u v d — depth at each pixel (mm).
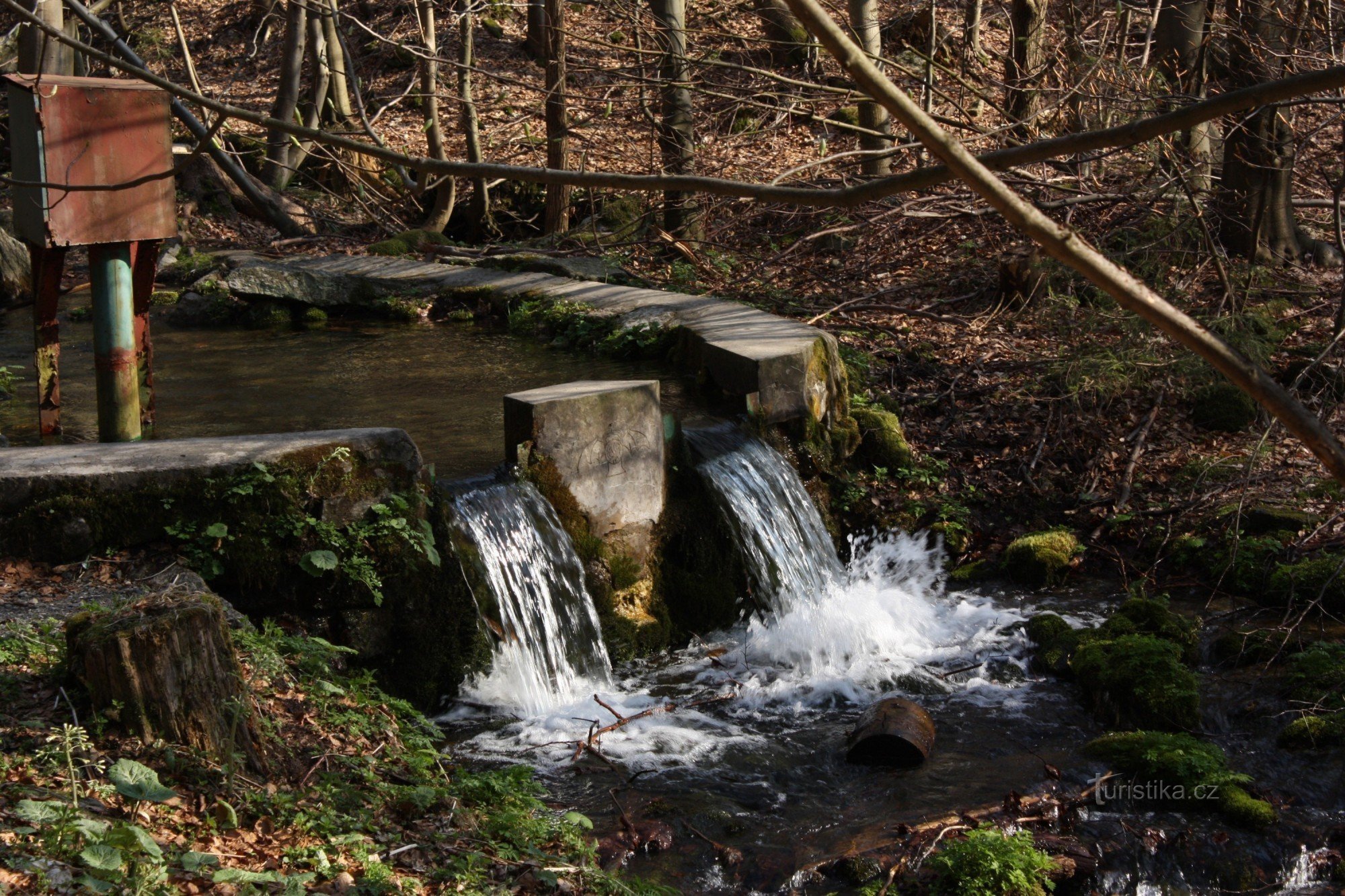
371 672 5980
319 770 4844
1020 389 10805
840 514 9234
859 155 11242
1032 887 5027
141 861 3787
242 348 10961
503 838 4875
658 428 7824
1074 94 11664
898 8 19344
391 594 6359
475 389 9281
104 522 5836
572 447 7410
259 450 6160
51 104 6305
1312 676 6914
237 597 6055
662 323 10445
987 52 17891
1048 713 6871
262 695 5133
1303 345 10883
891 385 10875
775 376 8828
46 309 7707
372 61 21406
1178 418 10273
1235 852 5473
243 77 21812
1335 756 6250
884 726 6266
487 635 6664
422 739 5520
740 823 5598
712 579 7980
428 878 4371
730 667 7469
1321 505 8836
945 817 5609
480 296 12102
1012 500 9570
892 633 7953
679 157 14211
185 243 15133
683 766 6172
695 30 13234
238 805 4395
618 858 5227
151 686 4422
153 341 11375
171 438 7574
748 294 13094
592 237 14531
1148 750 6102
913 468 9664
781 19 17188
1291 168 11758
